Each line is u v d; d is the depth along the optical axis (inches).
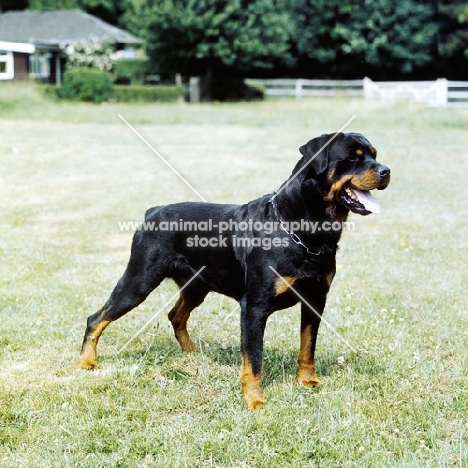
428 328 234.4
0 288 278.5
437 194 475.8
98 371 198.2
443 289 277.0
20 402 177.5
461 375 194.4
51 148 671.1
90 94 1182.3
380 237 364.2
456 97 1254.3
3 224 392.2
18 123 872.3
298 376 191.3
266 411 172.2
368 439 158.2
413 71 1673.2
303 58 1673.2
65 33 1521.9
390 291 275.4
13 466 148.7
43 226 388.8
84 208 433.4
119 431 164.2
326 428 164.1
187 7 1384.1
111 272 301.0
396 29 1566.2
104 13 2022.6
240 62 1437.0
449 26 1632.6
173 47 1422.2
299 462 150.2
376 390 185.9
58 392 183.2
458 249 340.2
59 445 157.0
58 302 261.3
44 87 1161.4
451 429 164.9
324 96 1430.9
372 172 169.8
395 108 1128.8
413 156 644.1
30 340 223.6
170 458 150.9
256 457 151.6
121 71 1455.5
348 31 1567.4
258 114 1043.9
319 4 1567.4
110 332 232.2
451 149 689.6
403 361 204.8
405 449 154.3
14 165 585.6
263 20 1443.2
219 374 195.8
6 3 2137.1
